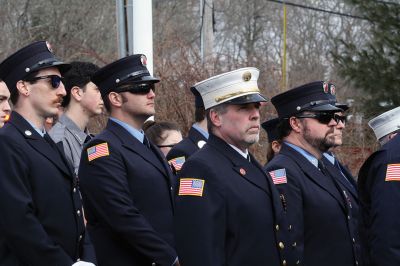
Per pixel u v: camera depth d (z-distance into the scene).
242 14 39.28
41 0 26.92
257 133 5.86
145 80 6.71
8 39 25.64
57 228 5.72
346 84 24.44
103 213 6.36
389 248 6.11
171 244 6.50
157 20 27.77
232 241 5.59
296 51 38.22
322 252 6.60
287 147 6.98
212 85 5.87
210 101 5.88
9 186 5.54
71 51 26.00
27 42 25.55
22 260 5.54
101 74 6.77
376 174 6.39
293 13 41.16
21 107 5.89
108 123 6.71
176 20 31.89
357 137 18.69
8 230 5.50
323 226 6.63
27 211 5.52
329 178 6.89
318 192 6.70
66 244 5.77
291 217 6.50
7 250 5.62
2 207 5.52
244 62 18.44
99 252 6.44
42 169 5.71
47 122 7.60
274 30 40.41
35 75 5.88
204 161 5.68
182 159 7.76
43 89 5.88
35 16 26.86
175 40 17.17
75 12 27.27
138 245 6.25
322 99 7.01
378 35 23.84
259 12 39.59
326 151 7.26
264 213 5.70
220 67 17.23
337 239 6.66
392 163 6.29
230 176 5.68
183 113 14.60
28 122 5.83
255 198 5.68
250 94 5.81
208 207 5.53
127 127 6.71
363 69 23.66
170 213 6.56
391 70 23.44
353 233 6.78
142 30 9.82
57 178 5.78
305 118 6.98
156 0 31.30
